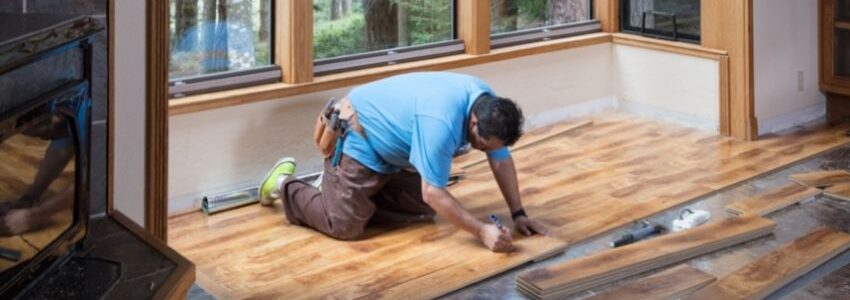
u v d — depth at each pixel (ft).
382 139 10.11
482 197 12.02
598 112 16.92
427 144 9.59
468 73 14.57
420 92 9.94
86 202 6.16
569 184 12.49
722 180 12.49
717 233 10.02
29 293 5.40
